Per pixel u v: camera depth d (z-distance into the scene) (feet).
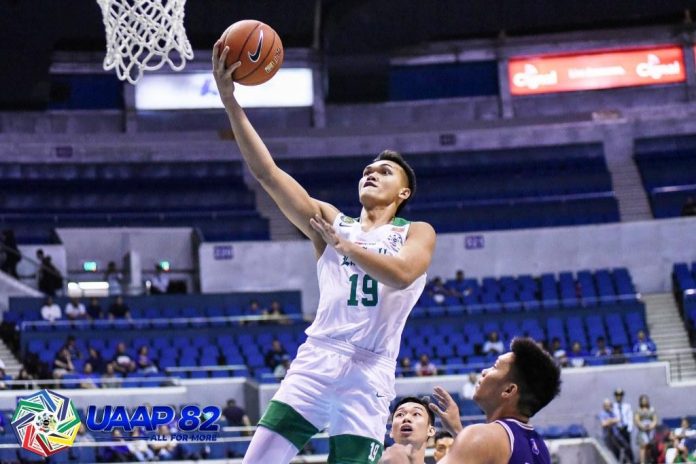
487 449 12.40
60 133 90.68
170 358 65.10
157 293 77.56
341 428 13.80
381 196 14.61
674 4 85.35
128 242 82.89
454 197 89.35
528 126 93.76
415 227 14.23
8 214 83.66
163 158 91.30
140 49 22.84
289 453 13.80
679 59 94.38
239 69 14.39
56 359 59.67
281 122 93.20
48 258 76.69
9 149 88.89
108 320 68.74
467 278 81.97
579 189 88.89
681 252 81.71
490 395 13.43
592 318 71.72
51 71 90.27
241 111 14.47
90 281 81.46
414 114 94.68
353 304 13.96
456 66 95.50
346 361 13.84
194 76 92.17
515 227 85.56
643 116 93.81
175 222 85.97
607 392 62.90
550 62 94.89
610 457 51.47
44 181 87.35
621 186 89.76
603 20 93.81
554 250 82.53
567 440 53.47
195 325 70.90
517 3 83.66
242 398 60.34
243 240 85.46
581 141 93.30
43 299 71.46
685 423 52.08
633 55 94.53
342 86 90.22
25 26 76.43
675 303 77.36
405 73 95.14
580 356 65.92
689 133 92.99
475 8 83.25
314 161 91.61
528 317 71.82
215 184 89.92
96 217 85.05
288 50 92.84
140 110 91.76
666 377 63.26
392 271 12.75
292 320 71.51
